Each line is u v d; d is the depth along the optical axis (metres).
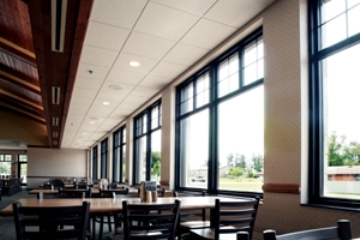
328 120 2.90
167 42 4.34
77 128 12.11
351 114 2.68
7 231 4.85
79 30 3.39
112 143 12.83
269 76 3.42
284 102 3.17
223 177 4.57
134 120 9.57
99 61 5.02
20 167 23.08
